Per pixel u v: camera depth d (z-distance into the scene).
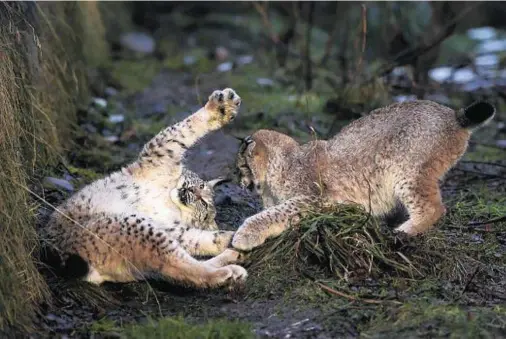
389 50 19.80
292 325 8.08
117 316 8.51
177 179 10.14
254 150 10.77
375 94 16.70
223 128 15.80
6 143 8.95
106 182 9.74
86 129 14.95
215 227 10.50
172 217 9.97
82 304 8.66
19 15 11.45
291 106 17.39
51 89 13.23
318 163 10.45
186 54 24.23
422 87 16.97
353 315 8.18
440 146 10.16
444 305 8.30
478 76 19.20
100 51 21.09
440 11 18.80
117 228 8.91
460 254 9.68
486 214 11.34
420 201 10.11
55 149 12.45
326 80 19.00
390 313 8.15
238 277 8.86
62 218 9.17
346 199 10.34
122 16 25.73
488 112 10.11
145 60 23.33
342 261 9.14
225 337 7.69
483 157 14.73
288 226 9.66
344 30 23.17
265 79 19.66
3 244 8.10
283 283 8.94
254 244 9.44
